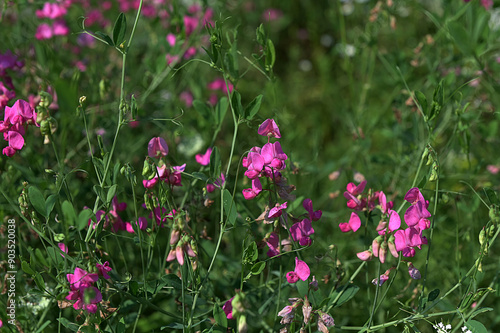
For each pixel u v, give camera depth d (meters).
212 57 2.39
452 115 3.69
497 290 2.50
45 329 2.70
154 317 2.97
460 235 3.24
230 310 2.22
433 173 2.33
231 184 3.12
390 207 2.38
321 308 2.23
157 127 3.95
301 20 7.33
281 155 2.19
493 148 4.01
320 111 5.90
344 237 3.52
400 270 3.12
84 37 4.50
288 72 6.97
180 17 3.60
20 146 2.27
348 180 3.77
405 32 5.51
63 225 2.22
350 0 4.95
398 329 3.02
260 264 2.14
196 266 2.20
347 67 4.23
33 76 3.49
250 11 6.86
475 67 3.86
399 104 3.89
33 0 3.83
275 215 2.22
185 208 2.60
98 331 2.15
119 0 4.84
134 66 4.41
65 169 3.28
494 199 2.31
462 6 3.84
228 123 4.52
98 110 3.61
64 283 2.13
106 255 2.46
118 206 2.49
